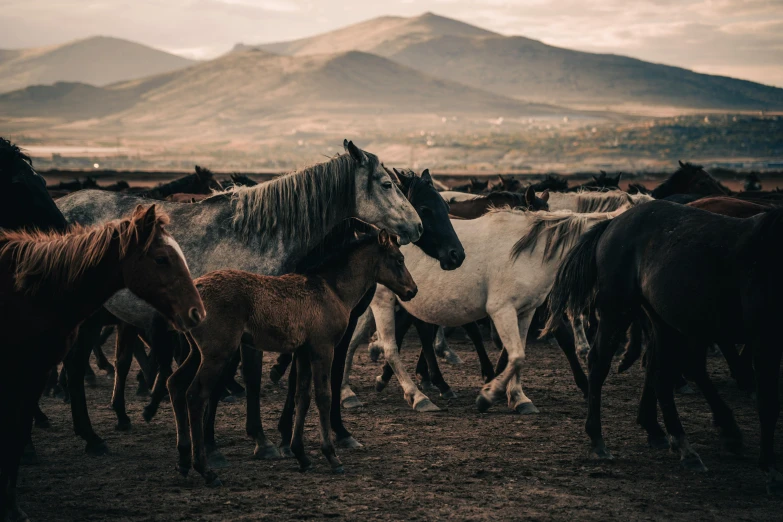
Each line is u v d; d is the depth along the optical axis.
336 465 7.05
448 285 9.65
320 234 8.14
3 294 5.60
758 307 6.49
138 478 6.91
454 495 6.41
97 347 12.23
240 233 8.02
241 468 7.23
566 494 6.47
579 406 9.92
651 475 7.08
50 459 7.55
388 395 10.73
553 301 8.20
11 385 5.69
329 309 7.03
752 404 10.05
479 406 9.54
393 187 8.27
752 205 10.93
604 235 7.90
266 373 12.16
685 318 7.08
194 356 6.82
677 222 7.38
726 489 6.70
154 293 5.72
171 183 17.20
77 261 5.62
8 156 7.64
